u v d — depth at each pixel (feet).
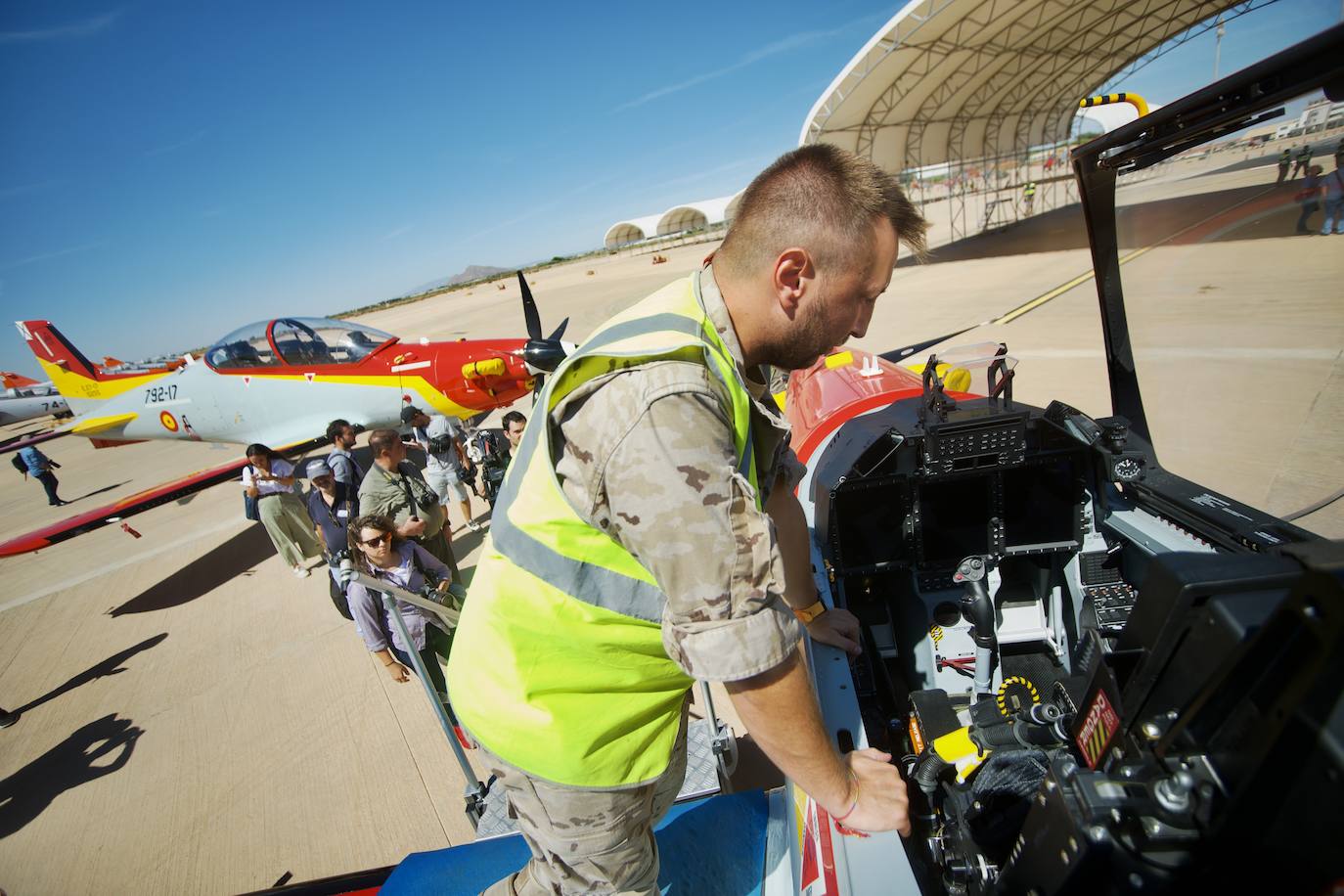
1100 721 2.44
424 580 10.03
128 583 21.52
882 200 2.47
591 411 2.26
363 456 29.55
